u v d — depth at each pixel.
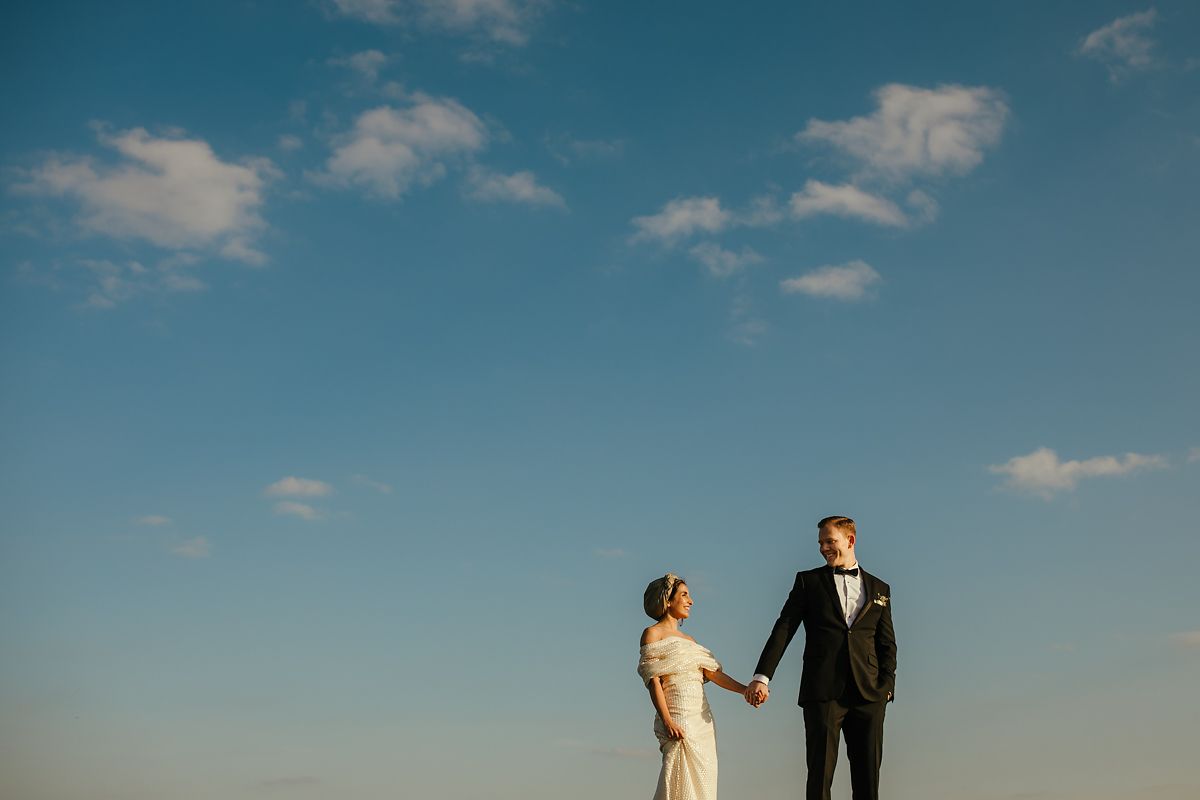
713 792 10.09
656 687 10.30
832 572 9.96
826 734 9.50
